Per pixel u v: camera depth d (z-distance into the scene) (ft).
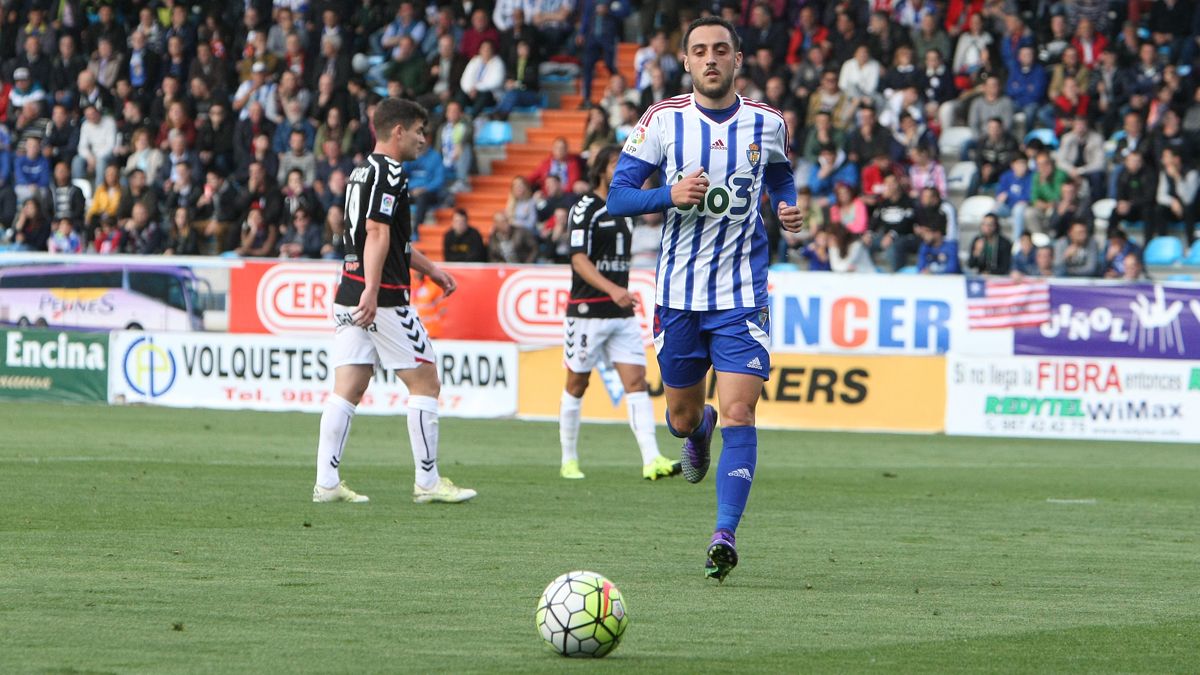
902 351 211.20
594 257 135.95
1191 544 100.73
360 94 280.31
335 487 112.68
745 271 80.38
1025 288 208.64
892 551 93.91
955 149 260.42
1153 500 130.72
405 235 110.52
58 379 226.99
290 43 292.40
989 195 252.42
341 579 76.69
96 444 159.02
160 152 284.61
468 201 278.46
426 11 302.25
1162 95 250.57
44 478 124.16
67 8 316.81
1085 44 263.08
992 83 255.91
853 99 260.01
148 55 305.53
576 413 138.72
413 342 111.55
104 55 308.40
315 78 288.51
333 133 276.00
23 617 64.64
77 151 297.33
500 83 288.30
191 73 302.04
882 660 59.26
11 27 329.93
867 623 67.56
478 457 158.51
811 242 243.40
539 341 217.97
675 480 137.39
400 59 289.74
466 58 290.35
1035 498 130.72
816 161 255.50
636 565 84.53
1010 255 229.25
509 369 212.43
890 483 141.49
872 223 240.94
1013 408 201.16
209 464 140.97
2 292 233.35
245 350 219.20
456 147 278.87
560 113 290.15
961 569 86.38
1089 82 257.34
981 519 113.60
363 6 304.30
